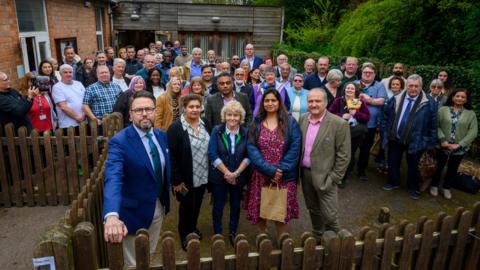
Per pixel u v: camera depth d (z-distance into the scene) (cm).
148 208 288
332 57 1084
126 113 557
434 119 518
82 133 488
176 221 469
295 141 371
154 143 292
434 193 558
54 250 192
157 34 1574
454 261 289
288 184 374
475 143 691
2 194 489
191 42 1609
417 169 545
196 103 374
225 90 474
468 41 860
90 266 208
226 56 1645
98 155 495
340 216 492
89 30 1162
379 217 465
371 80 594
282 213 364
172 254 216
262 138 372
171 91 493
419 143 521
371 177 627
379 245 257
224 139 386
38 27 801
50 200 500
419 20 955
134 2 1520
